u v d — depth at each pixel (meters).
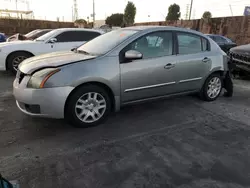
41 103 3.04
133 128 3.44
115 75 3.39
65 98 3.09
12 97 4.74
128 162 2.58
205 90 4.62
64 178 2.30
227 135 3.30
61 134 3.19
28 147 2.83
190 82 4.30
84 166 2.49
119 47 3.49
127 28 4.16
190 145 2.99
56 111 3.10
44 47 7.18
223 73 4.79
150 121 3.71
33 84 3.05
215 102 4.76
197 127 3.54
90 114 3.39
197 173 2.42
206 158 2.70
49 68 3.10
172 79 4.01
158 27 3.91
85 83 3.26
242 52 6.80
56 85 3.02
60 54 3.79
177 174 2.40
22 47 6.86
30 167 2.45
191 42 4.27
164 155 2.74
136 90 3.66
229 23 18.53
